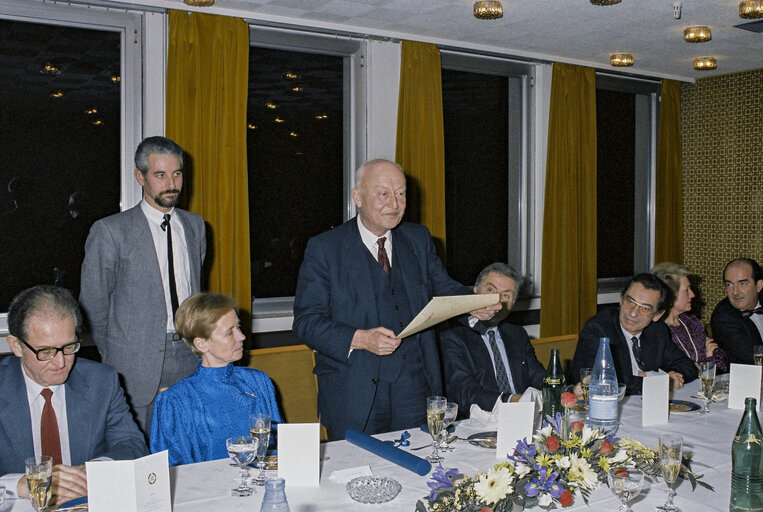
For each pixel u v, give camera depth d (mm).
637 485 1614
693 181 6363
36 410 2076
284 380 3346
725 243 6145
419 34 4910
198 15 4129
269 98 4641
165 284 3053
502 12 4145
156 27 4094
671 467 1682
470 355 3006
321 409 2605
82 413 2143
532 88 5656
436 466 1972
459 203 5512
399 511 1673
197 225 3266
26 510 1687
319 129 4844
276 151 4695
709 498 1773
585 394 2451
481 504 1551
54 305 1957
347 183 4945
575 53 5457
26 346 1938
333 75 4859
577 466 1649
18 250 3865
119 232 2939
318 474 1845
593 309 5848
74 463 2119
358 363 2490
